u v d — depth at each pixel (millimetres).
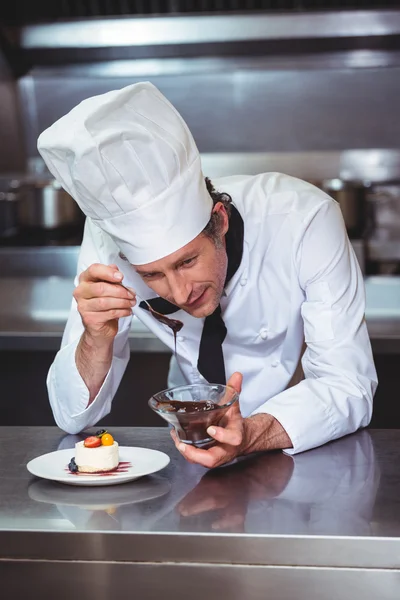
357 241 3490
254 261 1813
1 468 1522
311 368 1759
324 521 1250
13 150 4305
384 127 4156
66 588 1247
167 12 3977
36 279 3594
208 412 1391
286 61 4070
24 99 4238
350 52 4016
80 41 3918
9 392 3391
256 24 3830
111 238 1712
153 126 1471
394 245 3818
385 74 4094
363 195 3705
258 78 4148
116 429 1758
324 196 1861
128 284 1870
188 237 1506
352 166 4199
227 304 1840
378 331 3195
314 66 4062
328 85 4129
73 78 4207
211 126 4230
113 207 1493
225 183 1916
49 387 1761
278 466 1506
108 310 1554
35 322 3496
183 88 4191
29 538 1236
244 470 1484
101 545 1227
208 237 1542
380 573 1191
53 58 4113
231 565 1212
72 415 1717
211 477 1451
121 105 1460
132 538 1219
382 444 1628
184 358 1963
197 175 1523
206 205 1538
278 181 1914
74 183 1489
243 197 1844
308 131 4195
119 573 1232
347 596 1199
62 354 1741
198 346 1945
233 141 4234
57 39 3928
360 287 1812
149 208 1479
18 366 3371
